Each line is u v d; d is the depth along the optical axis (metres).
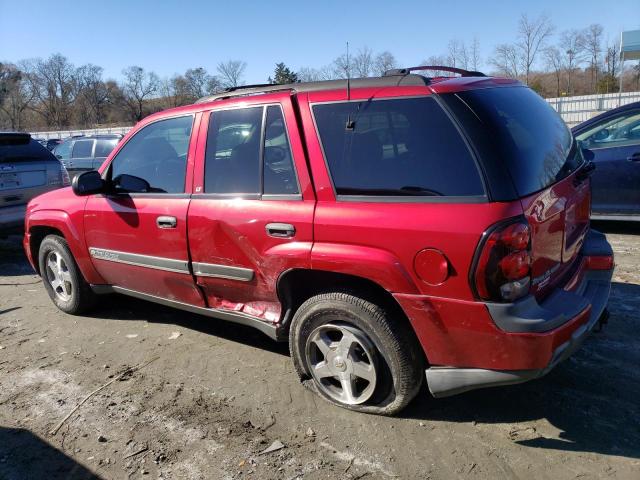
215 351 4.13
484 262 2.50
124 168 4.25
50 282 5.18
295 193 3.17
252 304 3.60
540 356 2.53
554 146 3.10
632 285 5.04
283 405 3.32
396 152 2.83
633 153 6.58
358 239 2.86
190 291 3.89
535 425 2.98
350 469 2.71
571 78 48.94
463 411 3.15
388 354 2.92
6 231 7.42
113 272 4.45
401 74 3.13
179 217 3.74
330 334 3.22
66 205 4.68
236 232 3.41
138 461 2.87
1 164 7.25
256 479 2.69
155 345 4.30
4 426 3.25
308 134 3.13
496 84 3.10
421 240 2.65
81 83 78.06
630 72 48.44
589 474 2.58
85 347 4.33
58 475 2.79
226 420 3.19
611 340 3.93
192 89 73.12
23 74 77.56
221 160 3.58
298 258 3.09
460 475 2.62
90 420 3.27
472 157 2.61
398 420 3.09
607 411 3.08
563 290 2.86
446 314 2.65
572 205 3.09
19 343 4.48
